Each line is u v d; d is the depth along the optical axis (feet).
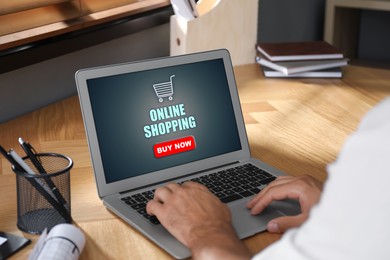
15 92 5.41
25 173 3.46
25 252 3.34
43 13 5.65
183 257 3.23
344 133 5.21
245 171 4.31
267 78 6.79
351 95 6.26
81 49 5.92
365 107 5.90
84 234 3.52
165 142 4.17
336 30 10.27
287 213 3.74
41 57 5.46
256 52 7.38
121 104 4.07
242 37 7.12
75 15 6.01
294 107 5.85
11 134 5.00
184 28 6.42
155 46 7.25
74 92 6.12
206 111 4.41
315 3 10.30
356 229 1.91
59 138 4.95
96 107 3.98
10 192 4.02
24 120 5.34
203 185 4.00
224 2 6.73
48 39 5.54
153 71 4.25
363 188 1.90
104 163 3.93
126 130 4.05
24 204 3.57
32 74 5.57
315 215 2.06
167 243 3.36
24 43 5.30
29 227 3.54
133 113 4.10
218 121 4.44
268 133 5.18
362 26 11.25
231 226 3.35
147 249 3.39
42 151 4.67
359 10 11.12
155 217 3.61
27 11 5.49
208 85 4.46
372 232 1.88
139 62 4.20
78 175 4.32
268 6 9.10
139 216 3.66
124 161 4.01
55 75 5.83
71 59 6.00
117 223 3.67
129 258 3.29
